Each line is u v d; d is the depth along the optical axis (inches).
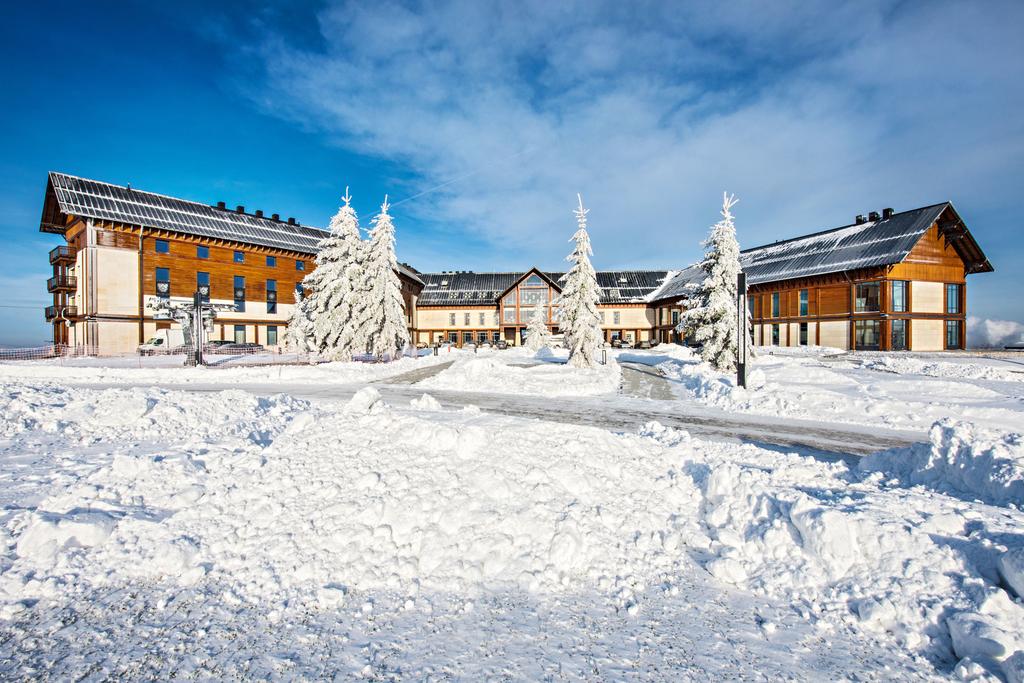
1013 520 187.0
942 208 1489.9
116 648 140.6
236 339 1888.5
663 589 176.9
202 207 1951.3
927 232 1504.7
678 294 2377.0
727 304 987.3
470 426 259.4
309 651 140.7
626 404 684.7
